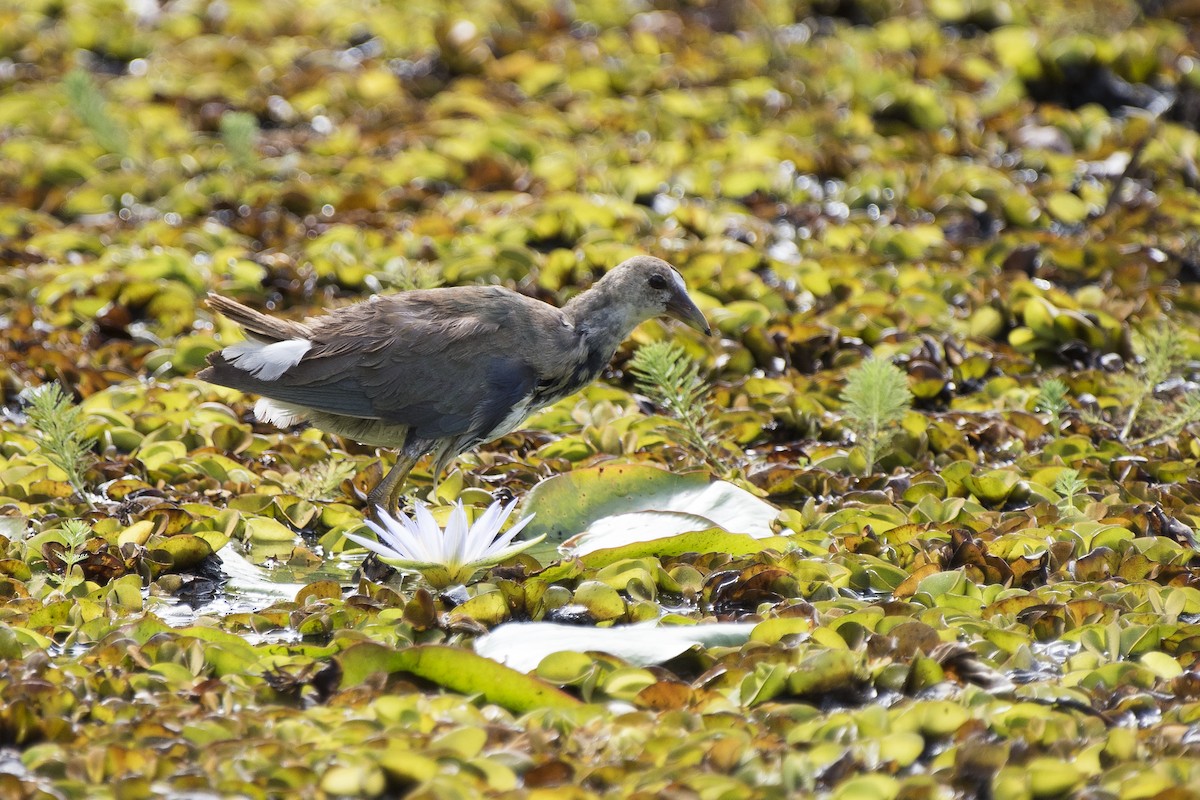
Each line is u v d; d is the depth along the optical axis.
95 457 10.84
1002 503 10.73
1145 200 17.94
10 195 18.00
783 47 23.75
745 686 7.60
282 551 10.01
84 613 8.45
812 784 6.70
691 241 16.44
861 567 9.34
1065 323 14.02
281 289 14.90
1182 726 7.14
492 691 7.52
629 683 7.62
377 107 21.17
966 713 7.17
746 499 10.23
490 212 16.92
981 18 25.91
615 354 13.64
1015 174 19.09
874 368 10.98
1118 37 22.73
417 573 9.72
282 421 11.12
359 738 6.92
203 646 7.77
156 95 21.19
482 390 10.68
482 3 25.12
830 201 18.38
